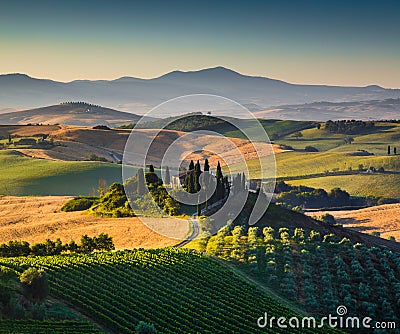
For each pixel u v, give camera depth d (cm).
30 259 7725
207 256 8250
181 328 6319
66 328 5375
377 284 8506
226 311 6844
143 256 8031
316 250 9425
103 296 6569
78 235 10250
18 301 5691
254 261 8375
